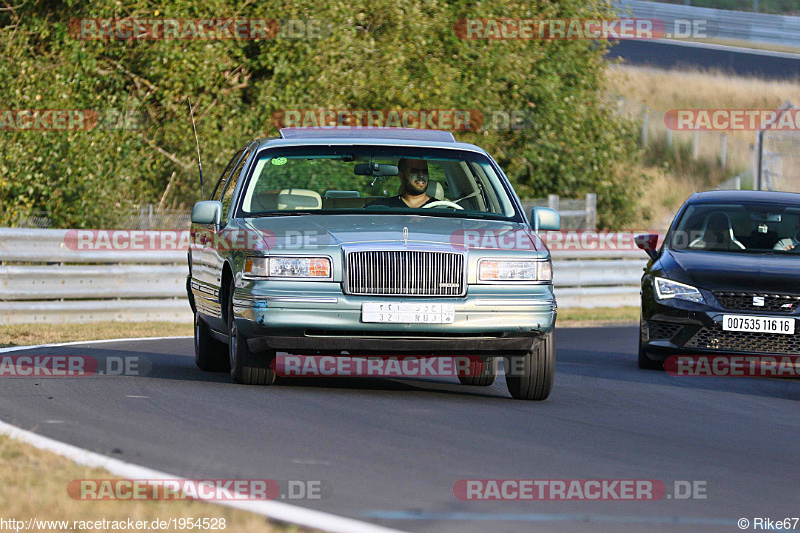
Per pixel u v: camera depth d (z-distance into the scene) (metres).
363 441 22.69
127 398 27.53
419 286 28.31
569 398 31.42
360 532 15.55
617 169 95.25
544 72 84.25
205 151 69.69
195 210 31.69
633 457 22.44
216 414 25.31
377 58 73.44
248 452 21.06
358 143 32.88
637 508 18.00
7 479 17.70
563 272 70.44
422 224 30.02
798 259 41.06
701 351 39.16
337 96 71.06
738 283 39.12
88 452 20.14
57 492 16.94
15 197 65.50
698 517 17.61
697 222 43.72
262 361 29.95
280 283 28.25
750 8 175.88
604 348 49.06
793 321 38.28
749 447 24.48
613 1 90.31
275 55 70.88
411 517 16.64
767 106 137.88
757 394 34.81
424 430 24.38
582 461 21.70
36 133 65.44
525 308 28.75
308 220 30.30
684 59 155.50
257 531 15.14
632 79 142.25
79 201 65.56
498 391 32.62
